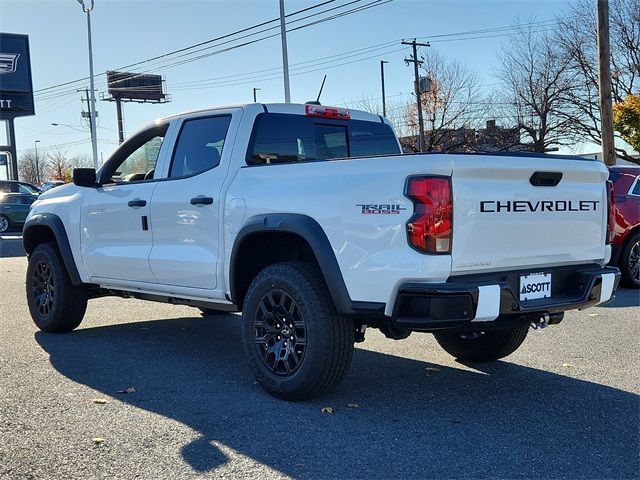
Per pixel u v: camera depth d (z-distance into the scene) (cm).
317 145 547
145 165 597
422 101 4553
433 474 330
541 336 639
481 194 388
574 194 441
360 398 453
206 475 328
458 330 401
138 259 558
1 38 3669
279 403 440
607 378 500
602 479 326
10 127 3791
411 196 375
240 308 500
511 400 448
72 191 651
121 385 482
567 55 3816
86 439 375
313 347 420
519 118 4091
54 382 489
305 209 427
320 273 433
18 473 329
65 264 642
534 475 330
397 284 381
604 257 469
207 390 470
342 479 325
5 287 1017
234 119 510
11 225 2203
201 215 503
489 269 398
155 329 701
